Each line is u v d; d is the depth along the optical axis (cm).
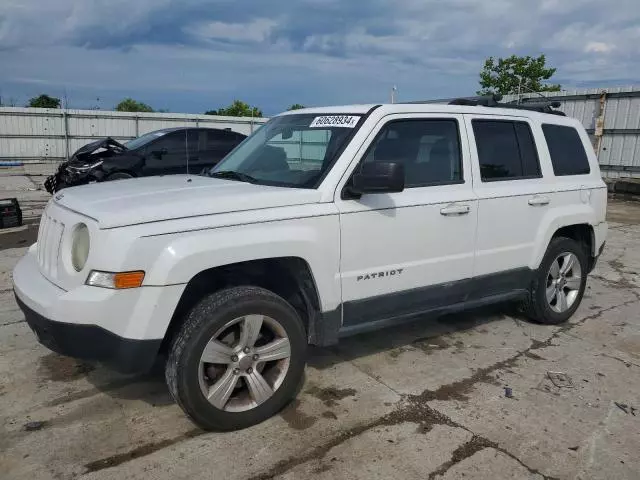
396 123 389
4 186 1653
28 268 355
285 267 348
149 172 1083
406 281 389
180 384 300
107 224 288
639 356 450
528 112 488
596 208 528
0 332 462
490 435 323
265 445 308
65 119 2819
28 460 291
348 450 305
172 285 290
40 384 375
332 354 437
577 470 292
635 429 334
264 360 327
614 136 1772
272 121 462
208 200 316
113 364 300
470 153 427
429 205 392
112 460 292
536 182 476
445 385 386
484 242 434
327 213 344
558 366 425
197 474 282
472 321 523
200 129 1150
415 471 287
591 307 580
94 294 285
